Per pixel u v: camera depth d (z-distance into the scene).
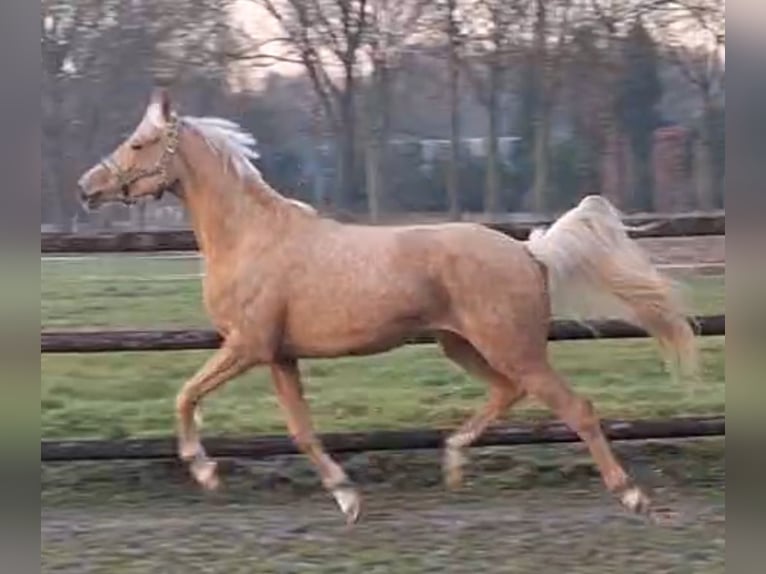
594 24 27.69
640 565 6.02
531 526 6.80
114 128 27.23
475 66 28.64
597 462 6.62
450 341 7.08
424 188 30.08
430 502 7.41
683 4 26.77
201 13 28.48
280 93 30.14
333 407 9.70
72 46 26.91
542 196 28.55
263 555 6.27
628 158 28.81
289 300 6.70
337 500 6.88
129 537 6.64
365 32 29.30
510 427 7.57
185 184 6.90
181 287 16.97
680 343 6.77
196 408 7.00
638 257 6.73
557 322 7.70
